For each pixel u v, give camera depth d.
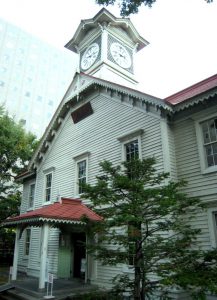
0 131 23.53
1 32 67.19
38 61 71.25
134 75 20.52
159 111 11.41
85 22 20.30
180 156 10.76
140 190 5.96
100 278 12.07
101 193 6.33
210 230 9.13
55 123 18.31
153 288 6.11
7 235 24.25
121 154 12.80
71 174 15.91
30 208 19.64
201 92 9.85
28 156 24.77
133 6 8.40
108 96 14.62
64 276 14.09
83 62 20.61
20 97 64.62
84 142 15.56
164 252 6.13
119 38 20.31
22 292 11.30
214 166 9.66
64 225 13.34
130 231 5.70
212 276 4.95
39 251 16.83
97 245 6.56
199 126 10.45
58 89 72.75
